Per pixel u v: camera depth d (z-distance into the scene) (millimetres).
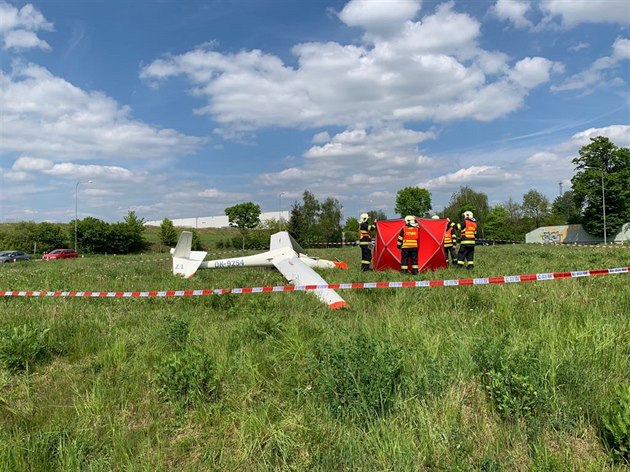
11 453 3154
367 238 14102
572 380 3598
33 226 56875
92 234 56312
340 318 6613
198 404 3861
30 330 5586
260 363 4566
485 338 4434
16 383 4691
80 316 7211
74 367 5031
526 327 5223
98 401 3893
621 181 53969
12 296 10141
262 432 3354
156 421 3668
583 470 2725
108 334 6043
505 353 3857
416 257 12180
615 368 3867
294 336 5297
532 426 3152
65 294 9352
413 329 5105
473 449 3014
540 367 3684
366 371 3592
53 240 56000
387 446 2963
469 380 3852
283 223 58812
